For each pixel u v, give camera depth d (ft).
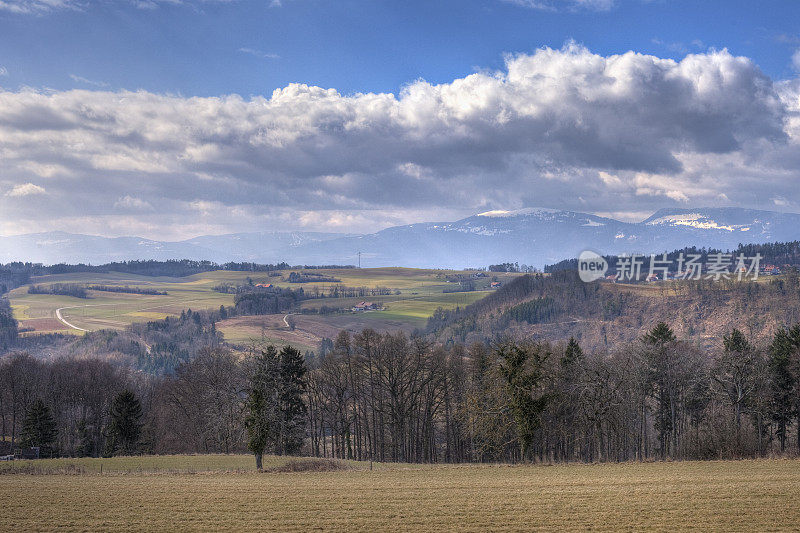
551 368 233.76
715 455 212.84
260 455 203.21
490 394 226.79
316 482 169.48
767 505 128.47
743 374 235.40
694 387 245.04
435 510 131.03
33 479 180.96
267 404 213.66
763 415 246.06
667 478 161.99
